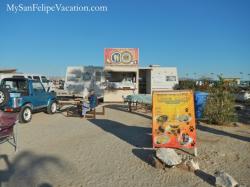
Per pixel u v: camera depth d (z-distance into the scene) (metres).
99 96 21.28
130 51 21.92
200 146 7.60
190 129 6.79
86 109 12.88
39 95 12.55
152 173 5.59
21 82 11.94
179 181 5.22
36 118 12.41
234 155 6.86
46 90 14.07
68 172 5.62
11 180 5.20
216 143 7.97
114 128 10.18
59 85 34.31
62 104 15.05
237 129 10.24
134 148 7.33
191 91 6.86
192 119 6.80
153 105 6.93
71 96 20.98
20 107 11.02
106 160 6.36
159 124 6.92
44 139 8.26
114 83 21.59
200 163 6.24
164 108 6.90
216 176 5.19
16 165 5.98
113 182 5.16
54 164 6.06
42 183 5.08
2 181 5.15
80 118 12.51
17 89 11.88
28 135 8.78
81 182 5.15
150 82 23.34
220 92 11.61
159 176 5.44
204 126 10.66
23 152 6.89
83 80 21.19
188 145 6.78
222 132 9.59
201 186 5.02
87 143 7.82
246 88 24.22
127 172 5.64
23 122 11.16
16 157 6.50
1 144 7.57
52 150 7.10
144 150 7.12
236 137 8.84
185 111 6.82
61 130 9.69
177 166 5.84
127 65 21.97
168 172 5.63
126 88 21.69
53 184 5.05
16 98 10.92
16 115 7.79
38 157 6.52
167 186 5.01
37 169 5.76
